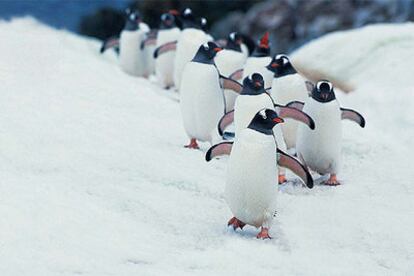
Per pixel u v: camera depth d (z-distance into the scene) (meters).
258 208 9.24
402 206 10.80
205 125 12.50
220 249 8.86
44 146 11.57
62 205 9.49
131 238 8.92
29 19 25.27
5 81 14.17
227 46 15.11
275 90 12.49
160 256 8.52
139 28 20.48
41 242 8.48
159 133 13.50
